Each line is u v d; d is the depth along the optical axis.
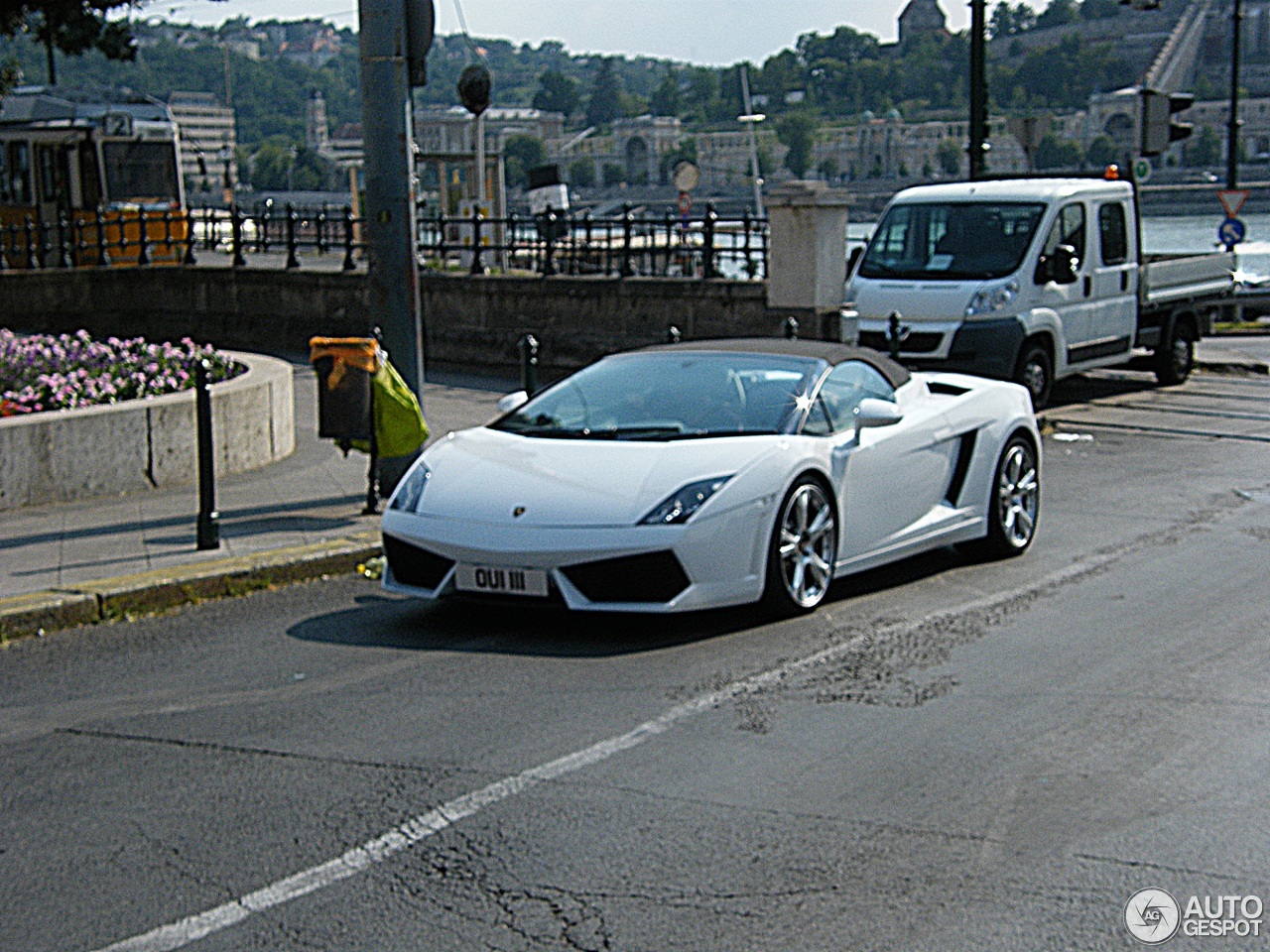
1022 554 8.76
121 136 29.03
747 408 7.30
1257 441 13.85
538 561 6.46
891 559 7.77
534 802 4.70
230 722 5.61
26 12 31.06
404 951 3.69
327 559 8.26
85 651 6.75
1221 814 4.57
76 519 9.35
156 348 12.77
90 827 4.57
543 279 18.56
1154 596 7.62
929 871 4.14
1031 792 4.76
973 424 8.34
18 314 24.36
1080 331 15.95
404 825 4.52
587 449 7.02
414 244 10.12
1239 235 31.78
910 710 5.63
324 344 9.26
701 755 5.13
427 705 5.76
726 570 6.61
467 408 15.26
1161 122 19.86
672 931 3.78
